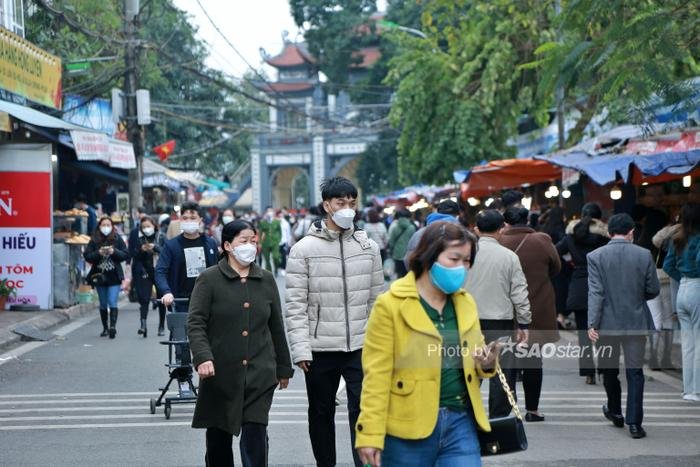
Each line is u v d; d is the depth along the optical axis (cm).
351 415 1520
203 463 1670
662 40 2127
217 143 9662
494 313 1756
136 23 5378
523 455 1714
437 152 5644
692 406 2173
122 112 5509
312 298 1527
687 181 2806
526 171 4234
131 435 1902
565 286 3178
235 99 10512
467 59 5356
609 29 2188
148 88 7719
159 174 7131
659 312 2661
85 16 5319
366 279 1542
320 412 1540
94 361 2889
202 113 9419
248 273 1446
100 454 1741
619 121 3847
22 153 3969
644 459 1683
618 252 1877
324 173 17138
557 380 2503
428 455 1020
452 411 1032
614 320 1866
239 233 1434
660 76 2130
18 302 3997
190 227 2212
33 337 3372
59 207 5456
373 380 1021
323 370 1528
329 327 1519
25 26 4862
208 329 1421
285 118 17050
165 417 2067
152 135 9419
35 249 3984
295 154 17262
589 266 1900
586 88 3114
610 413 1959
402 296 1023
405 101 5741
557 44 2531
